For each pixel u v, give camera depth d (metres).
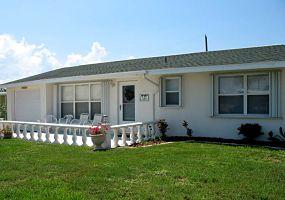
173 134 13.89
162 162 8.44
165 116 14.12
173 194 5.92
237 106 12.60
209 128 13.08
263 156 9.12
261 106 12.12
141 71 13.88
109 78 15.35
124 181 6.84
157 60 16.91
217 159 8.71
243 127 12.03
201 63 12.96
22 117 20.16
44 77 18.98
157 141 12.81
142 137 13.29
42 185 6.68
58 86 18.03
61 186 6.58
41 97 18.39
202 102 13.23
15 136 16.02
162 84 14.14
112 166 8.13
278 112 11.66
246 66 11.47
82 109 17.17
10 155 10.16
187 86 13.57
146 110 14.70
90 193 6.13
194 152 9.76
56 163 8.73
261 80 12.09
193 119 13.42
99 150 10.84
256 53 13.32
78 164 8.52
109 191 6.21
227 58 13.16
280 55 11.91
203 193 5.95
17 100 20.58
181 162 8.40
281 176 6.98
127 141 13.11
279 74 11.64
